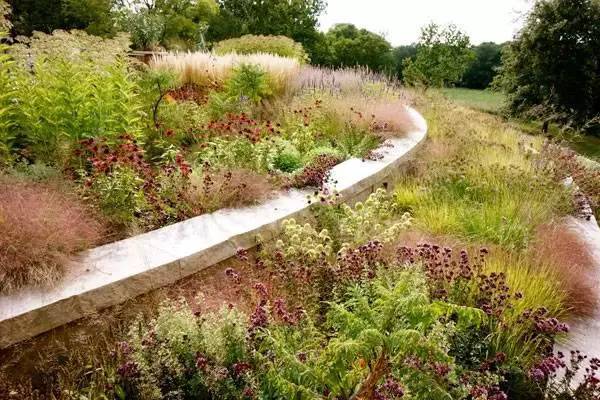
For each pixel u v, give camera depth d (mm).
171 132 5742
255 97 8852
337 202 5223
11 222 3262
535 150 8891
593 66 17969
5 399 2723
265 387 2471
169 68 9203
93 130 5215
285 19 39562
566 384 2887
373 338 2195
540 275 4023
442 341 2590
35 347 2920
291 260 3713
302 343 2740
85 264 3459
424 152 8000
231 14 39094
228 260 4047
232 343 2695
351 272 3451
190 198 4672
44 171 4340
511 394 2947
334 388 2322
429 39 24016
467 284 3695
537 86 18562
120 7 23188
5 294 3014
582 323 3947
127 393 2643
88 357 3016
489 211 5320
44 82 5094
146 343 2676
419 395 2229
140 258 3590
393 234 4266
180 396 2521
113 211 4266
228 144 5887
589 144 15742
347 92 10648
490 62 31578
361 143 7289
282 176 5625
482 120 11141
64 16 23484
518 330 3330
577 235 5289
